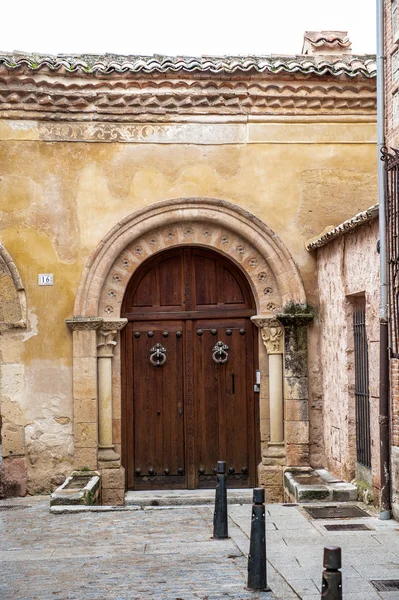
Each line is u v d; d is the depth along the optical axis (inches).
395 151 385.7
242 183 537.6
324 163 541.6
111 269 532.1
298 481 486.9
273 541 363.3
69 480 500.7
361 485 458.3
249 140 539.2
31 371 522.0
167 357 548.1
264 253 534.0
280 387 534.3
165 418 546.0
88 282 523.8
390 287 404.8
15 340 522.3
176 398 547.2
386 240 404.5
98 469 520.4
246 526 399.2
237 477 544.7
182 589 285.0
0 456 577.6
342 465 488.7
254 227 533.0
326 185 540.7
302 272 536.4
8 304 522.0
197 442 546.0
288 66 528.7
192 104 533.0
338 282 490.6
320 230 539.2
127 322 542.3
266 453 531.5
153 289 548.7
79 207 528.4
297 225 538.3
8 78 518.0
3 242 524.4
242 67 523.2
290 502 486.6
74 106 528.1
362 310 465.7
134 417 544.1
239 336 550.0
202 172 536.1
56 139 529.3
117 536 385.4
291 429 525.7
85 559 339.3
